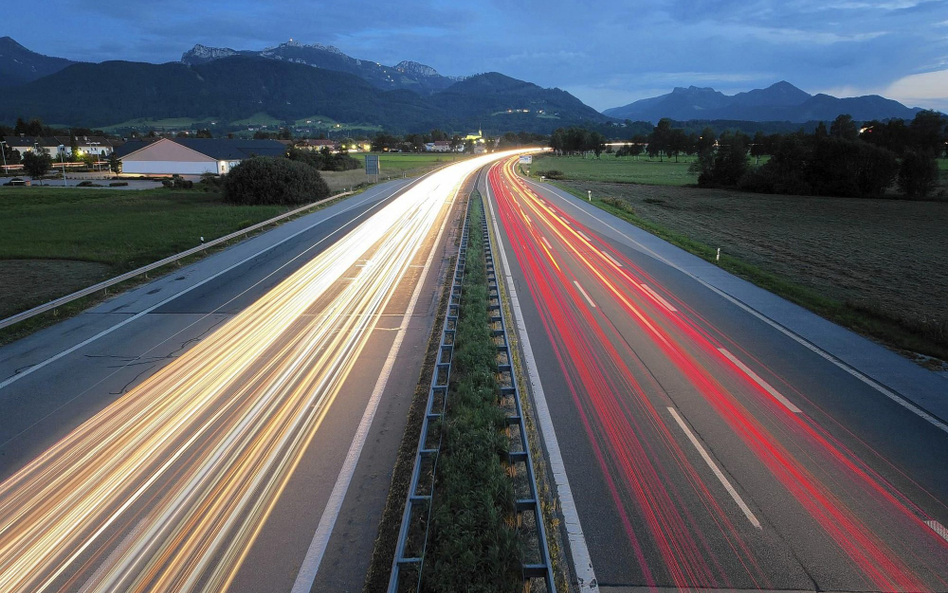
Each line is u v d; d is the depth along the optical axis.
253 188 42.66
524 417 9.72
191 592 6.31
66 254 23.75
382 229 31.25
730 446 9.30
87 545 7.06
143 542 7.10
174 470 8.60
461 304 16.39
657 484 8.26
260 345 13.87
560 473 8.53
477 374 10.89
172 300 17.78
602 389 11.41
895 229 37.22
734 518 7.53
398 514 7.52
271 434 9.62
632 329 15.12
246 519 7.48
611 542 7.07
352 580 6.45
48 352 13.39
